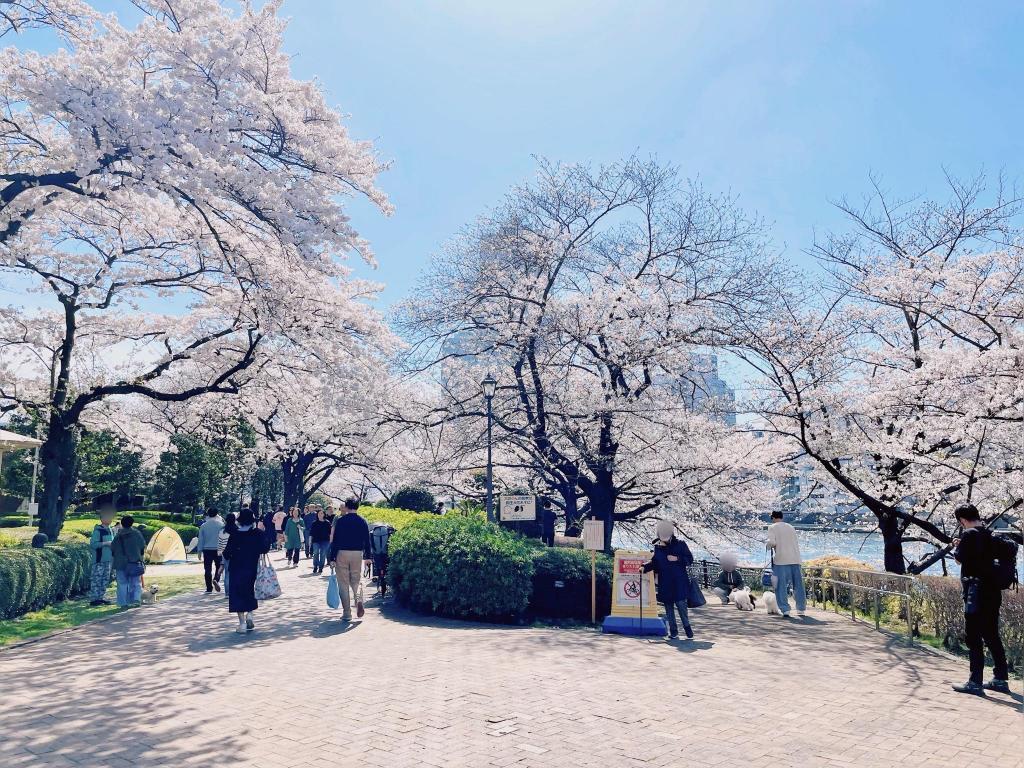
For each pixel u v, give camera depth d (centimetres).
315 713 582
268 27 1248
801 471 1933
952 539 1452
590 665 793
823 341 1518
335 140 1323
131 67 1252
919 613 1044
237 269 1553
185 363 2509
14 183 1195
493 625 1170
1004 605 831
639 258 1881
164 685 688
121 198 1377
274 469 4678
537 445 1919
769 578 1433
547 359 1911
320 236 1250
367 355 1839
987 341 1434
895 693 662
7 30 1302
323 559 2012
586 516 2309
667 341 1750
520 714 579
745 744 502
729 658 845
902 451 1448
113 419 2988
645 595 1085
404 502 3134
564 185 1906
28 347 2441
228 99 1209
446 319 1917
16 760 470
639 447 1986
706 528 2311
